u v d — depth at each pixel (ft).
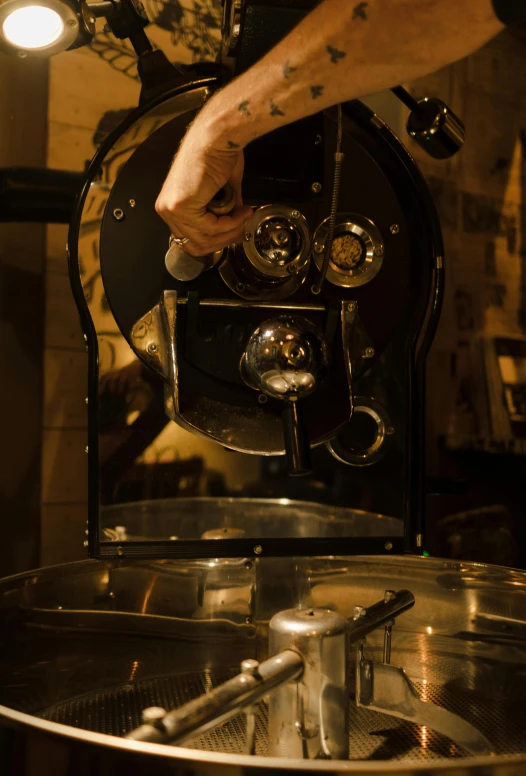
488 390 4.58
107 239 2.19
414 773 1.25
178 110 2.23
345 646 1.69
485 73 4.60
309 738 1.63
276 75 1.61
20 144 3.46
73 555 3.62
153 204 2.22
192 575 2.60
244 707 1.45
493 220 4.68
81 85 3.61
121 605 2.50
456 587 2.51
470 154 4.56
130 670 2.42
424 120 2.60
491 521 4.46
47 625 2.33
